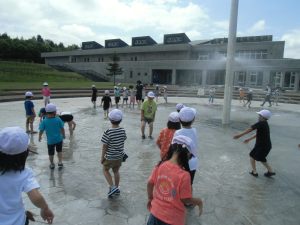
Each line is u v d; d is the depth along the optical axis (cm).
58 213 517
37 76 5822
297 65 4338
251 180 721
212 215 532
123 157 588
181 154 315
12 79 5206
